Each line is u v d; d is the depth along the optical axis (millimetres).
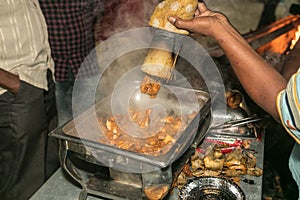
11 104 1903
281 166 2578
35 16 1956
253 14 3934
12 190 2092
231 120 1769
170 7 1207
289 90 906
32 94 1945
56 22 2398
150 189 1212
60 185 1464
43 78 2014
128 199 1264
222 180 1372
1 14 1815
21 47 1894
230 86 1895
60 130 1271
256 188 1408
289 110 912
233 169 1493
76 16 2430
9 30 1847
